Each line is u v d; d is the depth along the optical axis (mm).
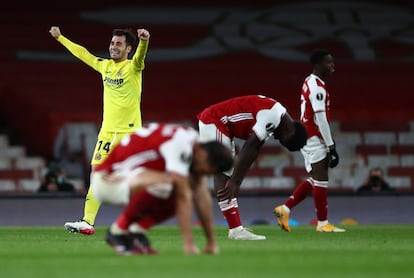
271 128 32000
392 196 57938
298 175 67125
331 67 38000
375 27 82375
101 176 23578
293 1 83812
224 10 82812
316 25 82250
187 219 21953
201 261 21547
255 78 76625
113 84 35156
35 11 80438
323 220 39375
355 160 69125
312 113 38125
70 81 74438
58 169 58500
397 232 39562
